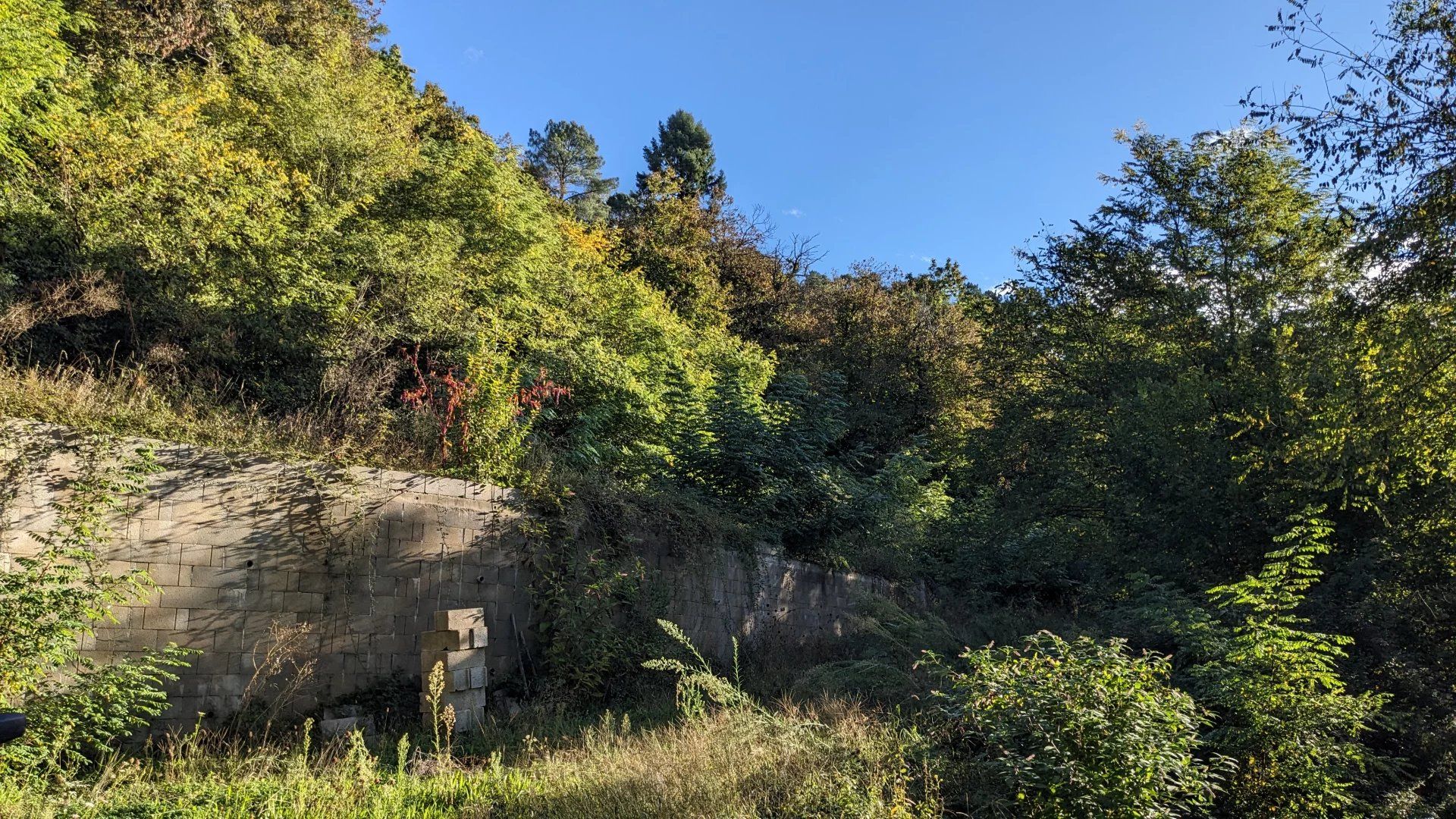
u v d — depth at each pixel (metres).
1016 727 5.81
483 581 9.66
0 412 7.04
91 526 6.97
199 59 17.62
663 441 15.08
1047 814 5.45
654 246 31.08
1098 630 10.17
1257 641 7.31
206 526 7.82
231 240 11.48
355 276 12.91
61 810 5.11
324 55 18.69
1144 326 16.52
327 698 8.31
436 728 7.38
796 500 14.52
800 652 12.88
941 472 23.27
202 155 12.20
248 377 10.62
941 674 8.27
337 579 8.55
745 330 33.09
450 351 13.14
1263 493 12.06
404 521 9.13
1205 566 12.63
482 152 18.09
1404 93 9.38
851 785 5.64
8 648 5.95
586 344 15.07
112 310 10.25
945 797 5.88
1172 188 17.03
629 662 10.02
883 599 12.57
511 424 10.86
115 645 7.18
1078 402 17.19
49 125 10.87
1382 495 10.46
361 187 15.73
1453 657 8.77
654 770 5.97
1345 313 10.51
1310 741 6.73
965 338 31.22
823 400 16.61
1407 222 9.51
